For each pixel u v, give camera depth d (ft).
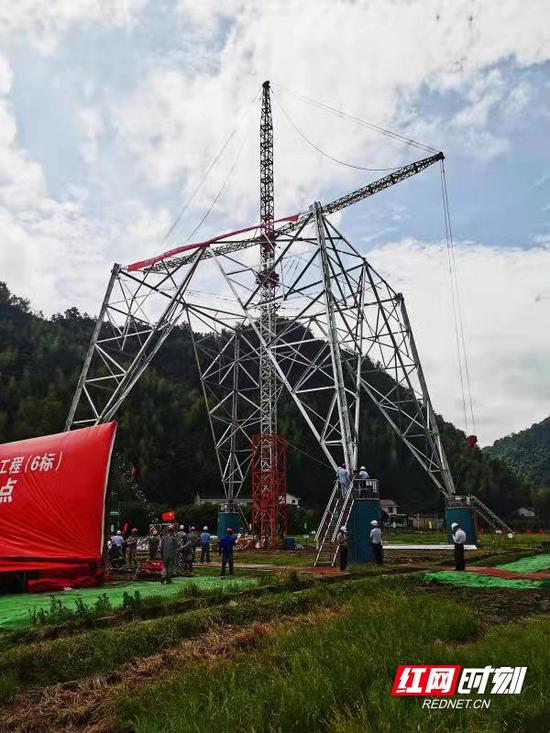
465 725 21.52
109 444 74.18
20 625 44.86
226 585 61.87
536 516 409.49
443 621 38.68
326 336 111.86
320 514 320.50
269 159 218.38
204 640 39.50
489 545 140.26
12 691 30.63
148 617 46.42
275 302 130.00
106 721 25.95
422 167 148.46
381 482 403.13
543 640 31.94
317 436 106.22
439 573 73.31
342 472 99.40
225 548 78.79
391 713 21.76
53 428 320.29
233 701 23.75
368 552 93.40
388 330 146.92
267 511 164.76
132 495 272.10
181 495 354.54
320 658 29.09
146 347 132.98
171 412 394.52
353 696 24.36
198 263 136.77
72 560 68.64
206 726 21.83
